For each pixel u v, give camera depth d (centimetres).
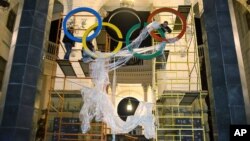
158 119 1126
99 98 1002
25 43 861
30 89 820
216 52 888
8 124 764
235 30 906
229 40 892
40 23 904
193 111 1180
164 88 1446
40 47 877
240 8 1708
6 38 1581
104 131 1223
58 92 1241
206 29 931
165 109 1203
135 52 968
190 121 1173
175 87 1461
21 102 791
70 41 1198
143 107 1051
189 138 1150
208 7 958
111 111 1005
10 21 1616
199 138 1138
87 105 1015
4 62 1580
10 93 800
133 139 1434
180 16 956
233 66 857
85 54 1057
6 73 833
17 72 827
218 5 945
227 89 829
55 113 1263
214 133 835
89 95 1012
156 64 1335
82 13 1631
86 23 1598
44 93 1969
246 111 800
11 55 853
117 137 1398
